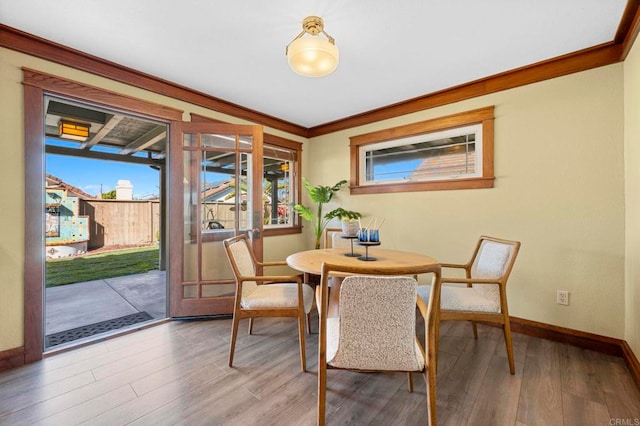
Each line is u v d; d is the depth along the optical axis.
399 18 1.63
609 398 1.46
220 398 1.46
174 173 2.56
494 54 2.04
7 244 1.75
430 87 2.60
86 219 5.52
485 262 1.94
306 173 3.98
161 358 1.87
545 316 2.19
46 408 1.38
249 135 2.76
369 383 1.61
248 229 2.80
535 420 1.31
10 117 1.75
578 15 1.61
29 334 1.81
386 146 3.25
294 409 1.38
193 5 1.52
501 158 2.39
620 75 1.89
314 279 3.63
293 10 1.57
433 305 1.12
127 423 1.28
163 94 2.48
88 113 3.26
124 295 3.35
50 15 1.59
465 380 1.63
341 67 2.22
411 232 2.96
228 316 2.64
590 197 2.01
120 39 1.84
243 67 2.22
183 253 2.60
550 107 2.16
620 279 1.89
